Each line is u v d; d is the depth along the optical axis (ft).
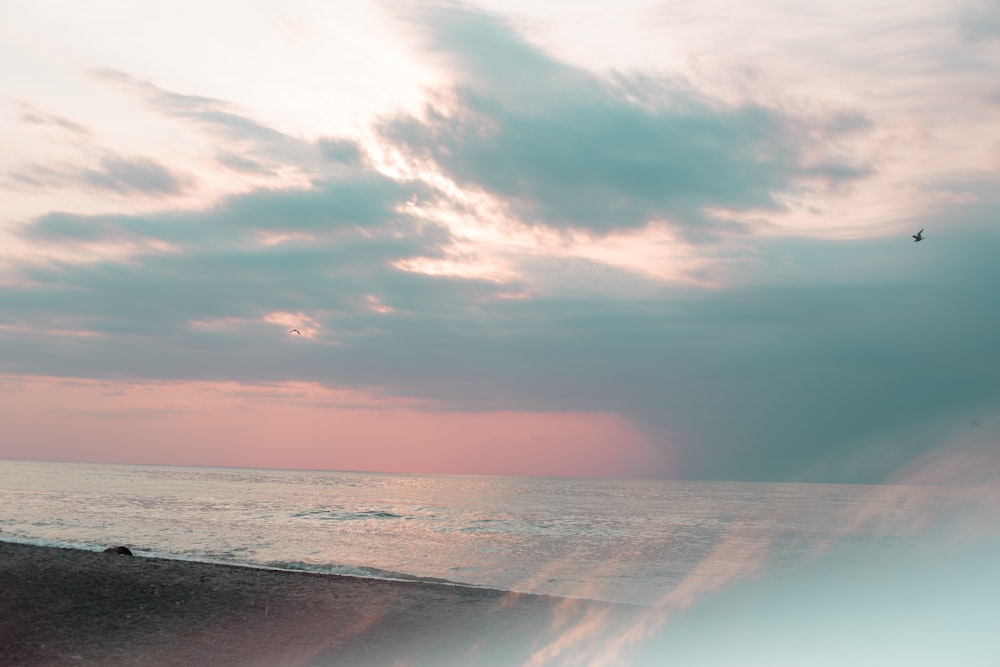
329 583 72.54
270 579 72.84
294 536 142.92
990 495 548.72
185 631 50.16
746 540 156.25
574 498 419.74
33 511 182.91
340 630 53.21
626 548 135.64
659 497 463.01
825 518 248.73
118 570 72.28
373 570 92.79
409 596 67.51
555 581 91.91
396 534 155.84
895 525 208.03
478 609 63.05
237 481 564.71
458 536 155.74
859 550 135.85
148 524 158.10
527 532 171.22
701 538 160.35
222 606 58.85
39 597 57.16
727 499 440.45
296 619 55.83
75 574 67.82
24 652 42.14
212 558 102.27
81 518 166.50
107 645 45.24
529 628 56.75
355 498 334.65
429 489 517.14
